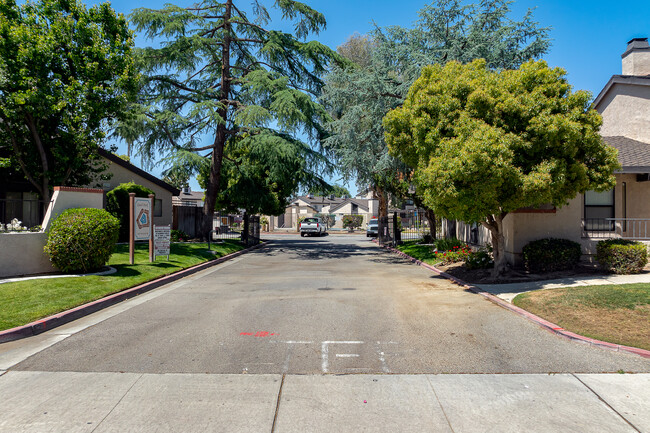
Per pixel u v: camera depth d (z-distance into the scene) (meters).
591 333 5.92
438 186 8.98
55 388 4.33
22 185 17.03
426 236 23.97
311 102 21.06
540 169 8.79
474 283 10.56
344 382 4.51
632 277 9.85
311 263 17.12
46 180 14.66
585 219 13.59
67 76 14.27
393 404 4.00
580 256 11.50
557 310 7.06
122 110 15.77
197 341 5.94
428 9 16.70
